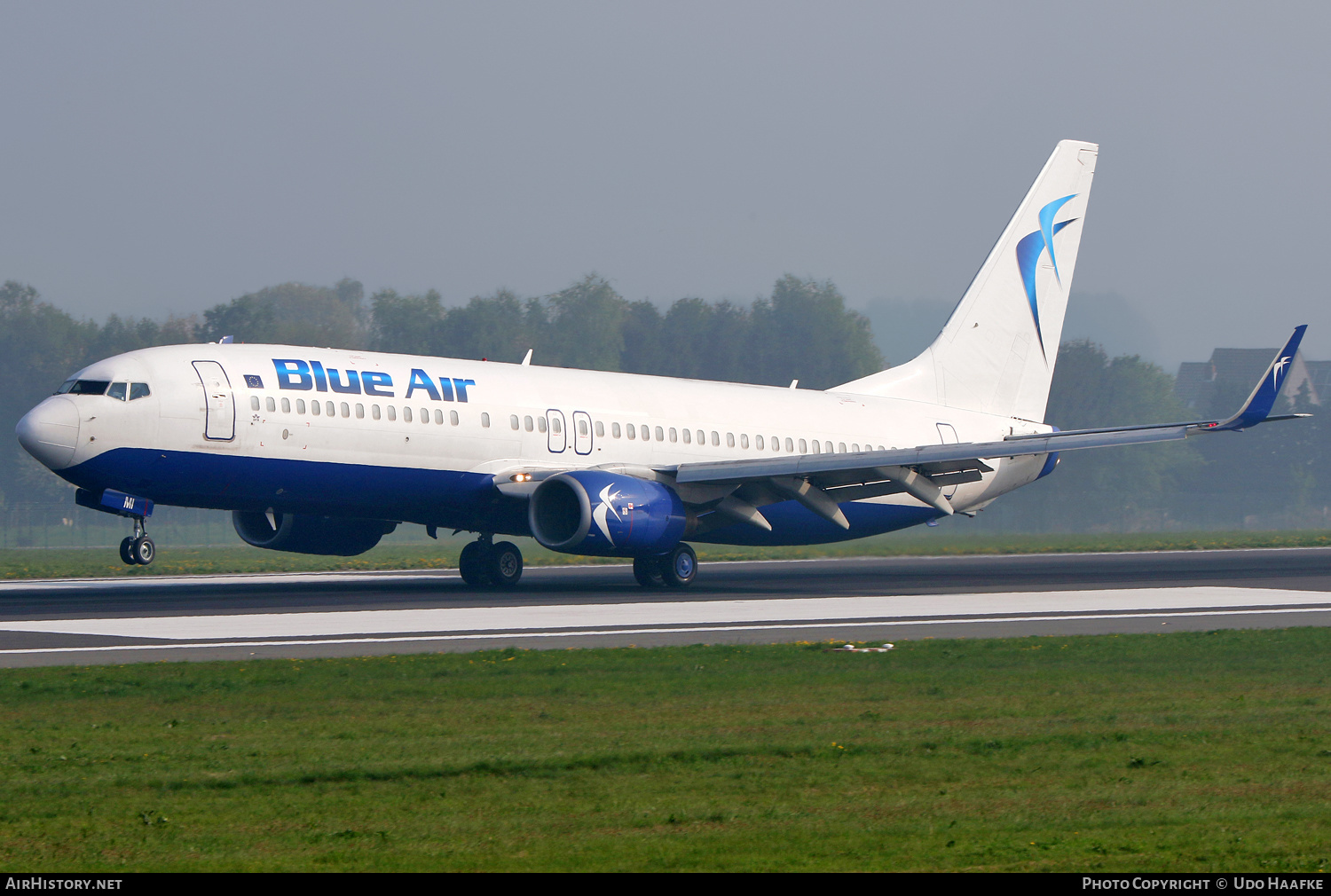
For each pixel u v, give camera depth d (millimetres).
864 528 157750
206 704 59156
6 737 51219
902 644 82625
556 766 45875
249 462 116250
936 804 40906
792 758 47562
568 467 134250
